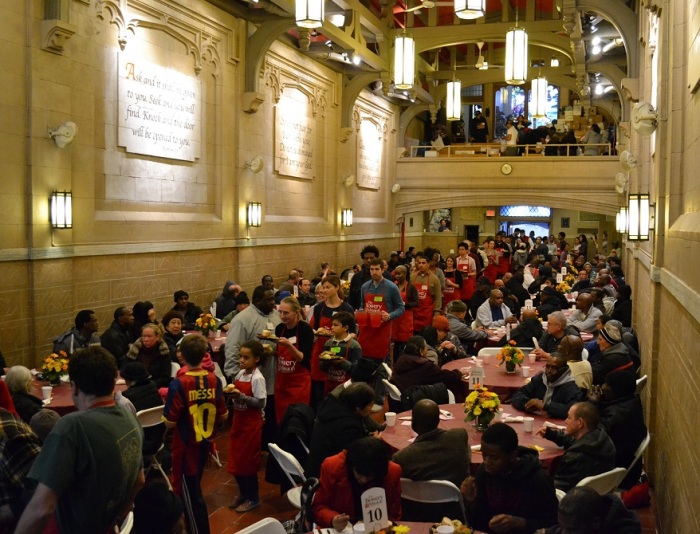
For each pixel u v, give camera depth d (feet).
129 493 10.30
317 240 58.80
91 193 33.60
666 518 17.39
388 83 61.05
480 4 28.07
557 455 16.70
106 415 10.08
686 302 14.42
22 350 29.43
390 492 13.20
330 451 15.92
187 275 41.45
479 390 18.75
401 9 62.75
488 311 36.78
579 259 67.41
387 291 30.01
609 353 23.73
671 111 20.15
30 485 10.37
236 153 46.32
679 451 15.47
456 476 15.05
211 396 17.40
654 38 30.19
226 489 22.53
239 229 46.52
